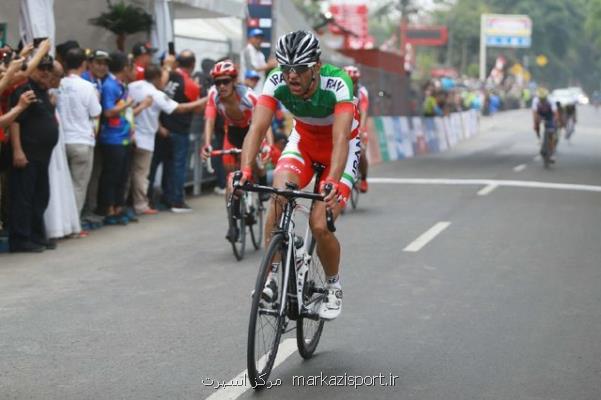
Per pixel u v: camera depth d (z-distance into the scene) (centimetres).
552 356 539
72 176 968
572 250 900
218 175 1365
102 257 860
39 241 896
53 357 534
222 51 1666
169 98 1114
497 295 699
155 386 481
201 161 1372
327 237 509
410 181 1617
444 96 3031
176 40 1491
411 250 895
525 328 602
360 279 756
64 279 759
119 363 522
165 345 559
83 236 978
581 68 12544
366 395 470
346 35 2875
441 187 1509
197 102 1117
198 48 1572
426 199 1334
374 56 2712
